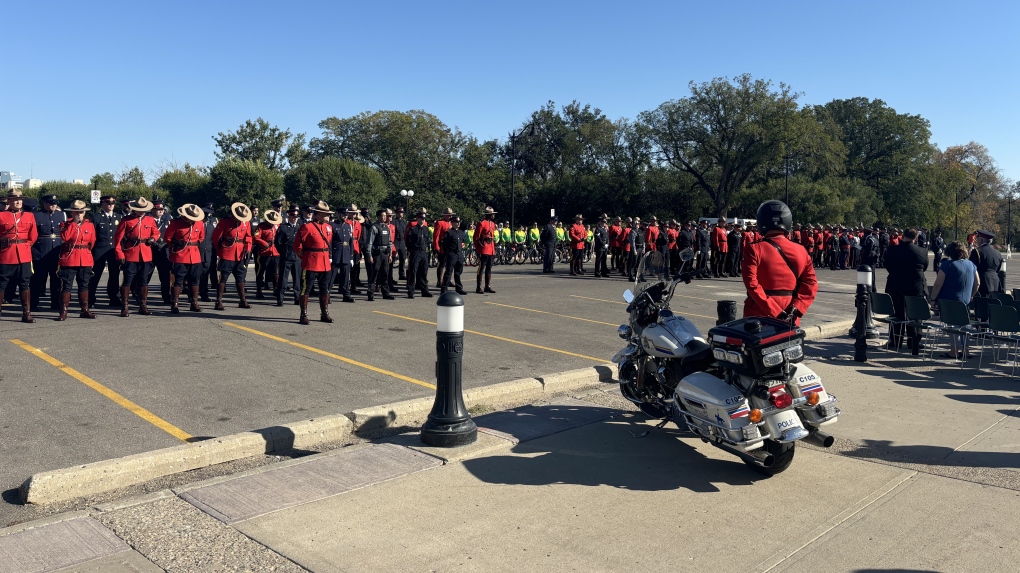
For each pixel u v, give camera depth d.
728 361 4.83
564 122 80.25
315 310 12.92
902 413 6.70
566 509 4.37
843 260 31.27
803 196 59.16
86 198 47.34
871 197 69.75
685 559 3.73
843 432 6.09
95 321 10.91
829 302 16.94
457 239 15.37
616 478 4.93
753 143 59.03
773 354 4.63
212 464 5.24
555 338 10.62
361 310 13.01
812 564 3.69
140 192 47.53
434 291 16.72
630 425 6.22
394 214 16.88
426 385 7.54
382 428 6.19
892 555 3.79
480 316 12.63
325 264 11.23
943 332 10.36
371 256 14.42
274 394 7.01
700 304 15.42
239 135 66.00
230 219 12.44
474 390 6.95
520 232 30.44
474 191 63.91
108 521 4.07
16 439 5.55
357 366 8.32
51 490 4.51
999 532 4.09
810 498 4.60
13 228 10.30
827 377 8.23
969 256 13.20
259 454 5.48
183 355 8.63
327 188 48.72
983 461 5.36
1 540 3.80
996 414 6.70
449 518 4.20
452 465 5.11
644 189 67.75
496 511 4.32
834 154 61.09
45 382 7.22
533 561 3.69
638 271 6.21
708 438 4.97
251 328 10.63
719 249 23.52
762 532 4.08
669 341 5.54
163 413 6.31
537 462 5.22
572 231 22.86
